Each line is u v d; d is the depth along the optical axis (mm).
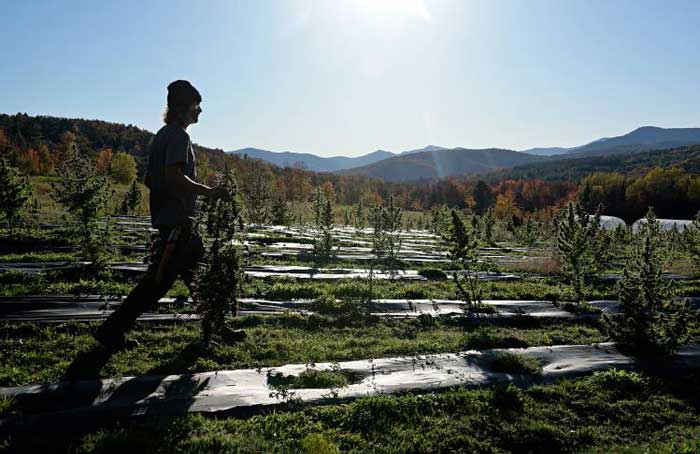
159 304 7477
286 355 5922
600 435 4703
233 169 5738
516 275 15234
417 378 5488
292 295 9203
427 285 11820
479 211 90250
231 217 5594
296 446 3775
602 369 6414
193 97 5465
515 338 7484
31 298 6973
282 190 64375
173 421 3877
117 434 3568
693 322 8570
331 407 4500
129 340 5664
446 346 6898
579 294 10750
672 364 6797
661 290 7293
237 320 7223
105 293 7777
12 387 4277
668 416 5266
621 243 22609
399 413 4543
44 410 3951
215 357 5566
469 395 5082
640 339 7223
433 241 27547
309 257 15062
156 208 5344
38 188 36594
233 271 5633
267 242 18688
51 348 5398
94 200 9531
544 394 5414
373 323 8031
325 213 20547
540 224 38562
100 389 4383
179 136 5176
